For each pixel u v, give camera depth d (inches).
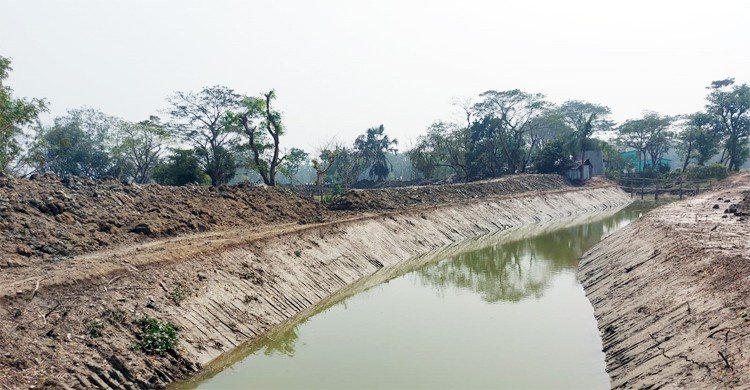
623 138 3710.6
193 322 679.7
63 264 700.0
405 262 1347.2
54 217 853.2
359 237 1311.5
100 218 916.0
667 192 2933.1
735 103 3085.6
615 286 892.0
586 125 3046.3
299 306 884.6
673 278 727.7
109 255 766.5
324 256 1113.4
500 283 1109.1
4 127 1390.3
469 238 1716.3
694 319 561.6
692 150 3548.2
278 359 678.5
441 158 3248.0
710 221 1112.2
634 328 658.2
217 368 637.9
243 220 1195.9
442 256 1422.2
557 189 2667.3
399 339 755.4
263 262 935.7
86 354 532.1
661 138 3494.1
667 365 506.6
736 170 3169.3
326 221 1338.6
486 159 3021.7
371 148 3292.3
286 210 1386.6
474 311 897.5
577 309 874.8
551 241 1620.3
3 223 763.4
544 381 590.2
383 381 604.7
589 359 649.6
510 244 1583.4
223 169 2103.8
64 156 2444.6
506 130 3203.7
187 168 1993.1
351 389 581.0
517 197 2274.9
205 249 864.3
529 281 1115.3
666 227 1064.2
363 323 840.3
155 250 815.7
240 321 745.6
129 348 574.6
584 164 3051.2
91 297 622.2
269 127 1956.2
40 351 505.4
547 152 3048.7
